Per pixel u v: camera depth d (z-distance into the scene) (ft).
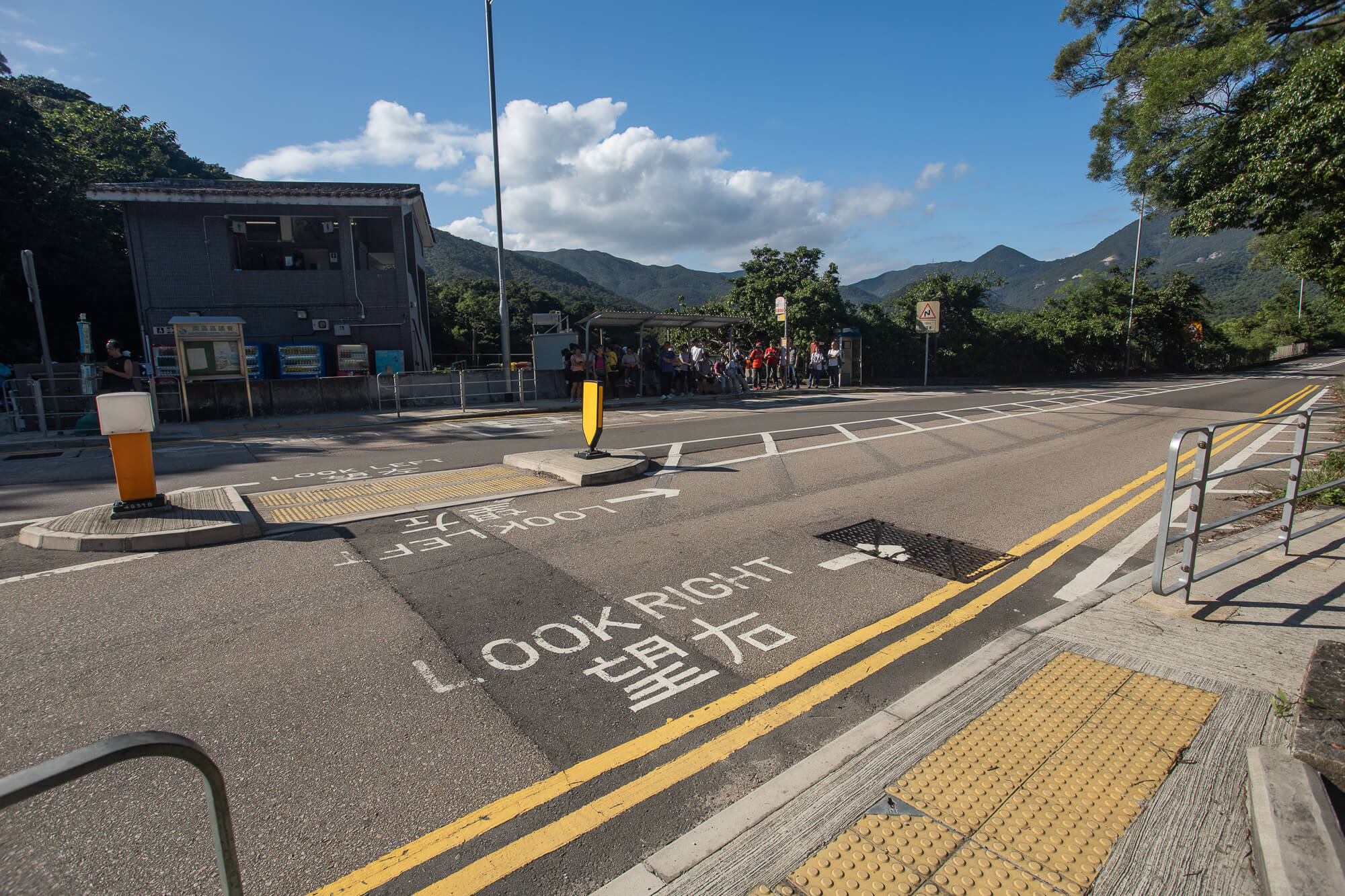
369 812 8.36
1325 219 30.76
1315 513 20.71
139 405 19.44
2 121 68.54
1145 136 40.06
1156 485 26.86
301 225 68.49
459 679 11.50
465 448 35.70
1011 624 13.83
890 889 6.89
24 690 10.96
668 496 24.02
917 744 9.36
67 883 7.20
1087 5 57.93
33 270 40.68
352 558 17.28
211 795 4.99
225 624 13.43
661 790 8.80
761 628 13.57
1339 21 43.32
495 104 60.54
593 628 13.44
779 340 96.17
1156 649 11.85
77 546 17.53
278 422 47.24
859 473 28.53
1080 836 7.54
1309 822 7.16
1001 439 38.96
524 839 7.94
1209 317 167.02
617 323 66.85
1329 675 9.50
